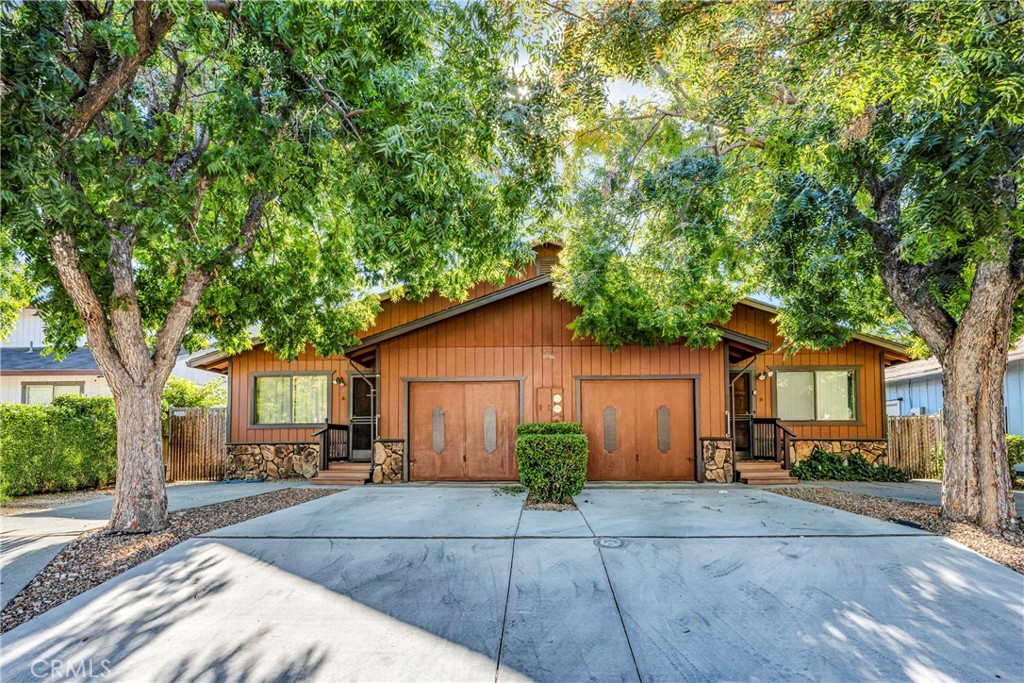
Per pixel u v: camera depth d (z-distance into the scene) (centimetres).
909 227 567
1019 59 432
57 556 529
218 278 720
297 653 358
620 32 654
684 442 1034
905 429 1240
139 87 661
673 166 826
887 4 485
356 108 586
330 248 940
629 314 990
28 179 430
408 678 330
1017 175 472
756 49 636
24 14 474
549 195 688
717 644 367
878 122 571
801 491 918
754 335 1287
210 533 609
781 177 727
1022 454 1110
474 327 1072
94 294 607
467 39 591
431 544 568
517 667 342
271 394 1271
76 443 1034
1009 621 396
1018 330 845
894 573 484
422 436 1059
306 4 491
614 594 444
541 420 1046
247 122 540
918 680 324
